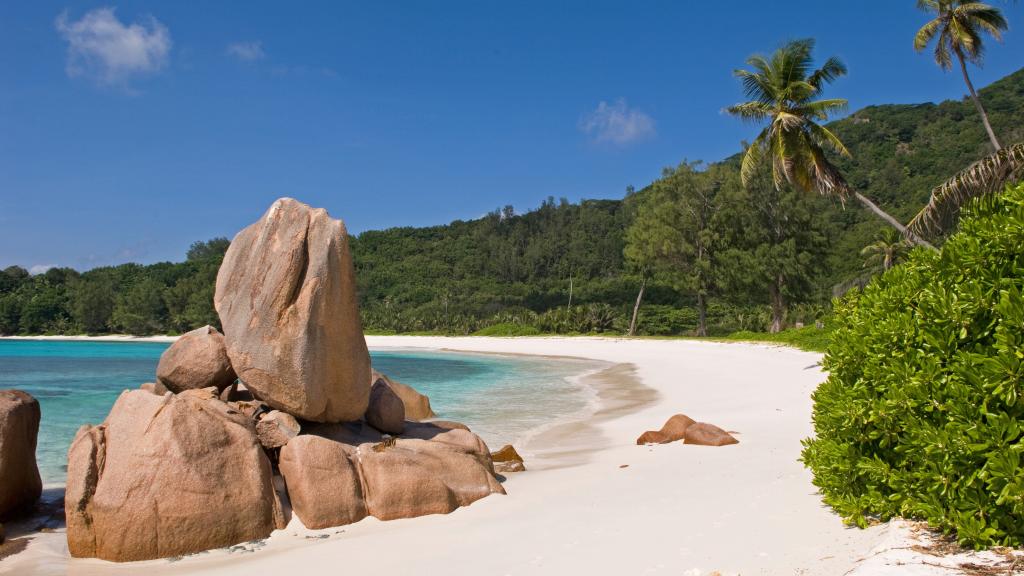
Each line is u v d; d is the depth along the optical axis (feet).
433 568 18.51
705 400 61.36
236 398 31.63
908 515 17.29
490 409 61.57
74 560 22.04
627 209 444.14
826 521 18.83
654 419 51.34
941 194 70.64
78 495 22.49
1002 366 14.30
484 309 298.76
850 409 18.81
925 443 15.98
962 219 19.47
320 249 27.68
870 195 302.45
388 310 302.04
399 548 20.99
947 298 16.97
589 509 23.80
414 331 263.90
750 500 22.44
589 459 36.58
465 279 369.30
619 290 305.94
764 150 96.43
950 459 15.49
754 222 165.78
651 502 23.85
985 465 14.34
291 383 27.40
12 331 313.94
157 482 22.44
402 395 51.96
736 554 16.71
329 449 25.82
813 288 173.17
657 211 181.37
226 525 22.89
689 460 31.99
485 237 433.07
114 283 358.84
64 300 330.54
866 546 15.76
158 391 31.35
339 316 28.04
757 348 124.36
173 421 23.65
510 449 35.40
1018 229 15.87
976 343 16.34
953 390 15.67
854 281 144.97
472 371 113.19
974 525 14.49
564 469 33.76
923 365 16.89
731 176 169.99
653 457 34.04
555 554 18.58
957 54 79.36
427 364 133.90
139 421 23.86
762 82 91.40
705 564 16.17
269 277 27.84
